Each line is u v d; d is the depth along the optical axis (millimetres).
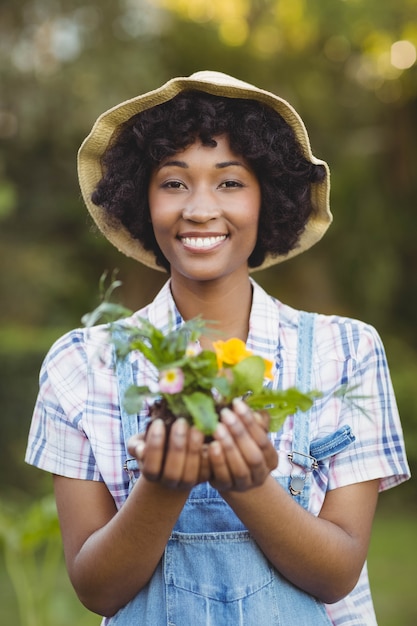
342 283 12391
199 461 1635
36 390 8320
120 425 2070
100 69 10789
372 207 12109
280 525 1840
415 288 12312
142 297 12406
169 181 2080
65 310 11906
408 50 11531
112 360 2105
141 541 1827
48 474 8062
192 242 2061
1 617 5598
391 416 2146
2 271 11195
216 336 2164
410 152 12141
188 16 12141
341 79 12234
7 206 8992
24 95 10727
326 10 10641
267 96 2119
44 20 11078
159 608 1946
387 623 5582
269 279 12508
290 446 2035
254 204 2113
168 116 2094
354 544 1994
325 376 2113
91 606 1976
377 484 2117
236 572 1939
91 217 2455
